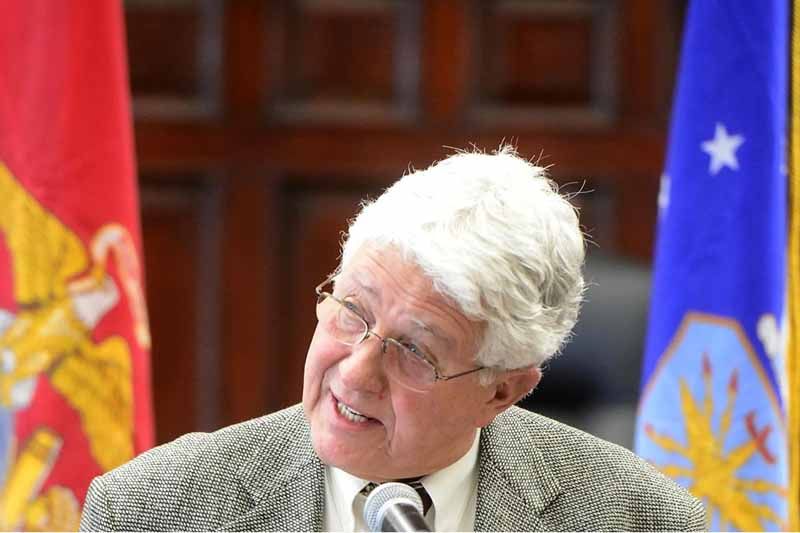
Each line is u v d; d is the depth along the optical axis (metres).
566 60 13.52
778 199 7.45
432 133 13.42
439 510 5.45
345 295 5.06
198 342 13.38
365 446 5.14
